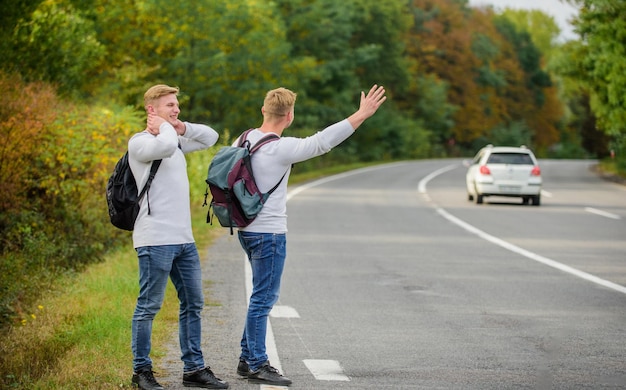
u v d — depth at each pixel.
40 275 15.99
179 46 53.12
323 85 90.00
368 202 38.28
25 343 11.09
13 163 19.23
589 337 12.31
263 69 57.91
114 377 9.30
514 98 154.88
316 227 27.56
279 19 75.50
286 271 18.53
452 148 131.50
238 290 15.86
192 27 53.34
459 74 134.88
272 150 9.38
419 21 132.75
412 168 76.06
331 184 51.72
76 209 20.84
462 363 10.71
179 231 9.10
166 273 9.08
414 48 131.00
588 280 17.70
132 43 51.41
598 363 10.77
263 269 9.48
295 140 9.38
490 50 143.50
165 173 9.06
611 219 31.64
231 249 21.88
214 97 55.50
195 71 54.06
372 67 106.25
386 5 106.38
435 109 123.12
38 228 19.73
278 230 9.48
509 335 12.41
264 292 9.54
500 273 18.61
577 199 41.88
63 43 26.84
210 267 18.73
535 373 10.23
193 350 9.37
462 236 25.81
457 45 135.50
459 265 19.78
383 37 106.19
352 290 16.22
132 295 14.27
